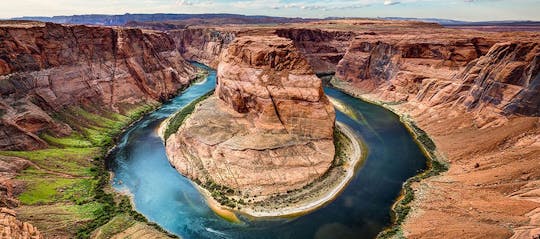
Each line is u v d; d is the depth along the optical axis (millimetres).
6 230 37750
